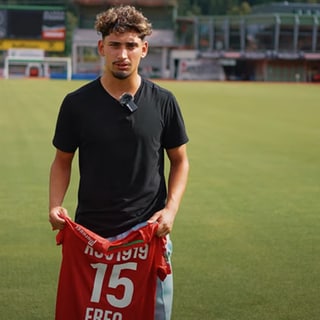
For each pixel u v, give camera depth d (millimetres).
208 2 125125
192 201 9719
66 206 9273
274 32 86562
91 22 83250
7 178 11383
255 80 87750
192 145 16484
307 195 10312
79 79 69688
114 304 3959
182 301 5625
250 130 20562
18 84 52031
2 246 7230
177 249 7184
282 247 7316
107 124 3963
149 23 4012
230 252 7090
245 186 10984
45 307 5484
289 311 5438
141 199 4047
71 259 3982
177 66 86750
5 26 74438
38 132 18203
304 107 32562
